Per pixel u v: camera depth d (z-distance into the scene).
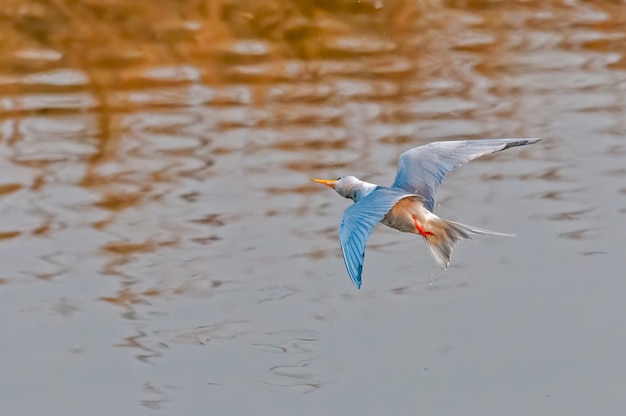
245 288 14.34
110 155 17.19
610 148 17.33
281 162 17.05
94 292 14.23
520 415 12.05
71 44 19.67
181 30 20.05
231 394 12.52
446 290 14.24
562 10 21.59
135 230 15.48
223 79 19.19
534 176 16.72
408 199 8.94
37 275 14.52
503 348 13.13
